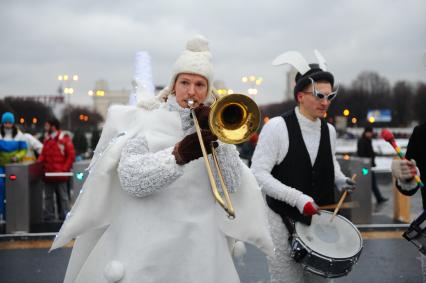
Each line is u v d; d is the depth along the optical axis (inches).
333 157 145.9
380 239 284.2
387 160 692.7
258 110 82.7
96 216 95.4
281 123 141.1
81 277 96.1
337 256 125.1
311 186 140.0
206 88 96.6
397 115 2450.8
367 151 436.1
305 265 128.4
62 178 344.5
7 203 297.1
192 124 92.4
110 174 95.3
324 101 138.7
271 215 137.7
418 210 378.0
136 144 93.6
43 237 292.7
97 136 829.2
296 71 151.3
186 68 94.5
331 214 144.1
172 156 87.7
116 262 91.5
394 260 244.2
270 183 134.5
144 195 91.4
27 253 261.4
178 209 94.0
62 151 347.9
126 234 93.4
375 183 428.1
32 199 325.4
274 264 137.0
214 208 98.0
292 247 130.9
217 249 97.3
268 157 138.9
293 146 139.2
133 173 89.0
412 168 130.5
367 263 239.6
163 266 91.6
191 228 93.8
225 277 97.2
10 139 336.2
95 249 96.2
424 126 136.2
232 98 81.8
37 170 324.8
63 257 253.4
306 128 141.5
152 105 100.0
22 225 297.3
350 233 136.6
